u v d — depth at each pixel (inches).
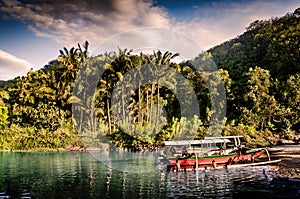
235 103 2034.9
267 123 1888.5
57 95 1839.3
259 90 1956.2
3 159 1228.5
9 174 891.4
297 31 2682.1
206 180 761.6
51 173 897.5
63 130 1676.9
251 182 727.7
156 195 622.2
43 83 1972.2
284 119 1813.5
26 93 1878.7
